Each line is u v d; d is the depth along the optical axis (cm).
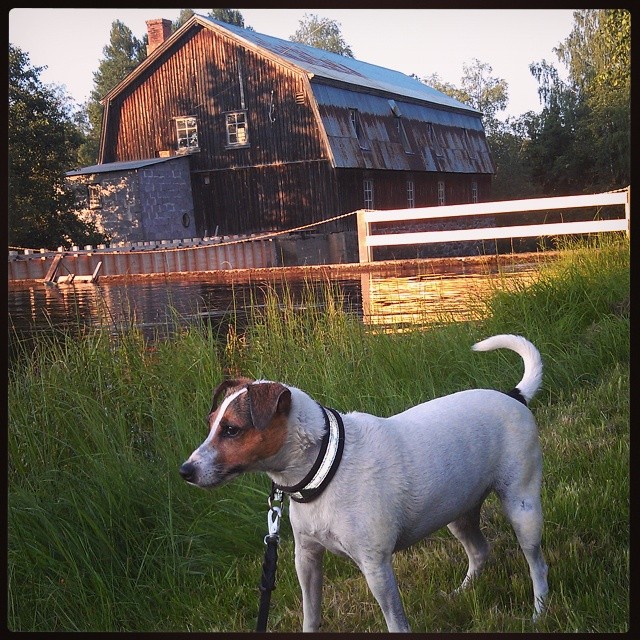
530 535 354
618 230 1436
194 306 1246
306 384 604
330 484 304
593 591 360
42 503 428
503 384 665
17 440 468
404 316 862
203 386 572
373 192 2944
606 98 3562
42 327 992
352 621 364
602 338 729
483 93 5784
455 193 3669
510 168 4925
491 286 875
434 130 3522
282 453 303
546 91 4019
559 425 589
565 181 3953
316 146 2725
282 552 434
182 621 385
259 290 1450
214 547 443
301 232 2767
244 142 2877
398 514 311
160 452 488
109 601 387
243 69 2830
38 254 2083
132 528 436
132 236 2708
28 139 2486
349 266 1630
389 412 577
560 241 1476
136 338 636
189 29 2881
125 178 2703
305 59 3067
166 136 3023
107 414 500
